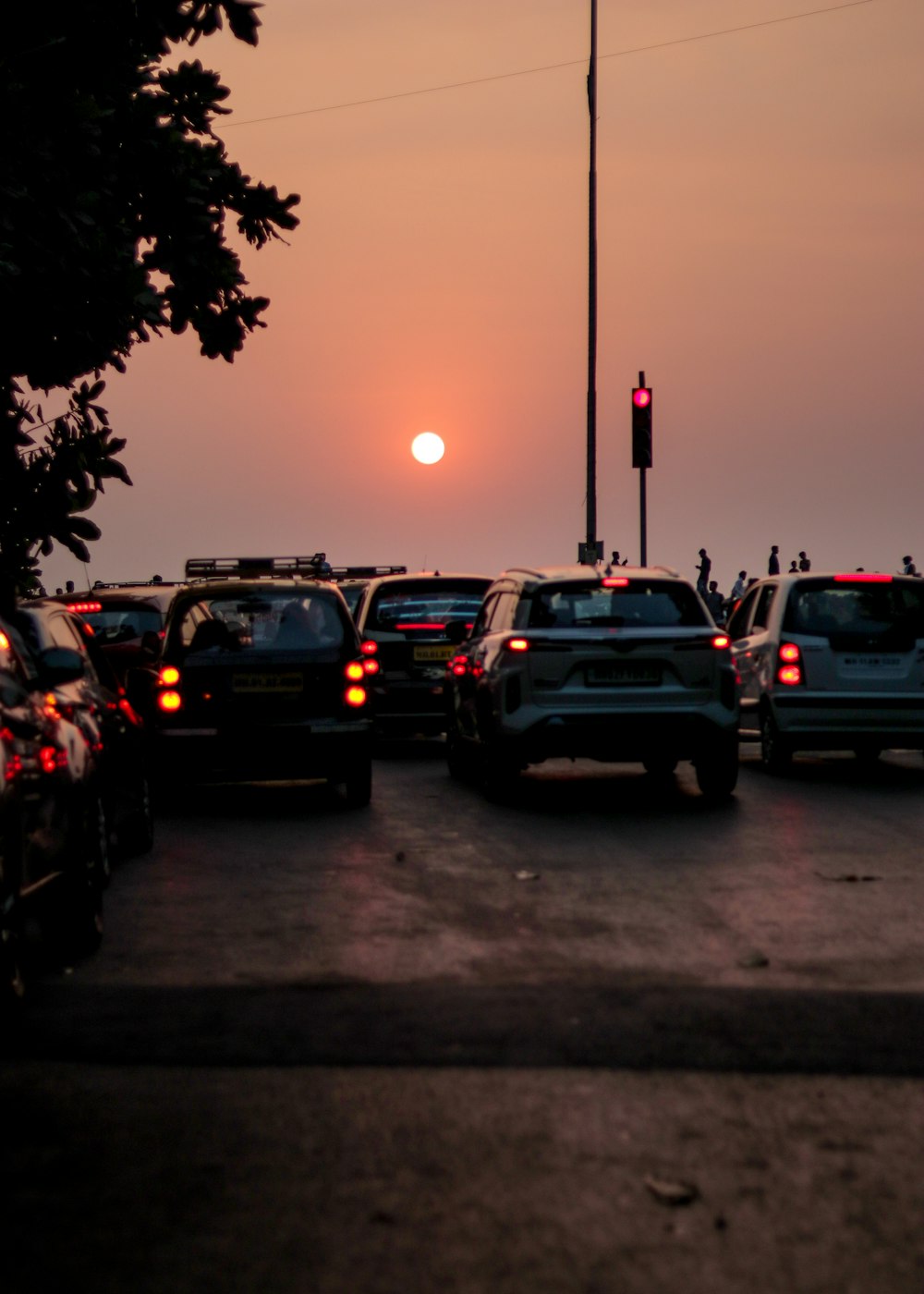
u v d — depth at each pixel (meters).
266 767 21.48
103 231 20.67
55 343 20.97
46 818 11.36
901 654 24.16
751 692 25.30
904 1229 6.79
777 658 24.30
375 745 32.41
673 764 25.78
